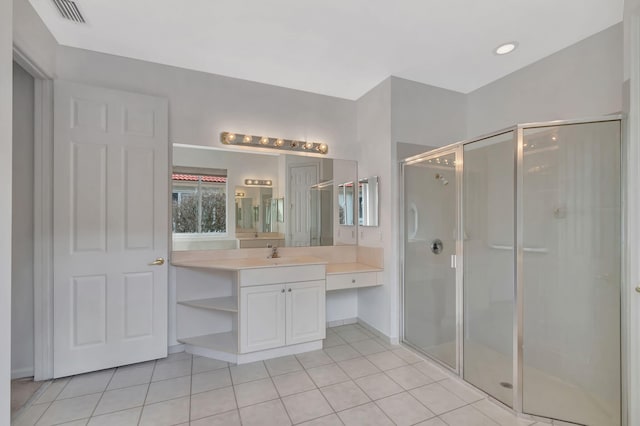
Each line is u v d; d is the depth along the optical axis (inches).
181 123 108.0
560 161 81.9
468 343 92.4
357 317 137.6
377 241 123.6
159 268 100.7
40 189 86.8
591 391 78.6
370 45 94.0
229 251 116.0
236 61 104.1
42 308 86.9
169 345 106.6
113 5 75.8
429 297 106.0
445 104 124.5
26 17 73.8
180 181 108.2
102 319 92.5
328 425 69.9
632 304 66.6
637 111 66.2
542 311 85.5
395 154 115.6
